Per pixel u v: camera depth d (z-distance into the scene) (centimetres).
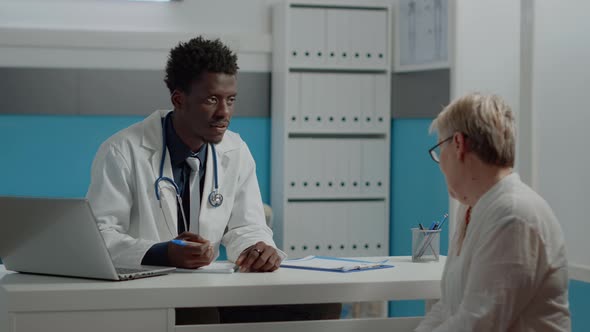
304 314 223
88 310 175
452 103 175
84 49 420
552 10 310
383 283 191
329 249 429
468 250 168
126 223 225
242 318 225
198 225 231
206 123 221
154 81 429
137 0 430
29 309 173
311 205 426
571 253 302
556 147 310
